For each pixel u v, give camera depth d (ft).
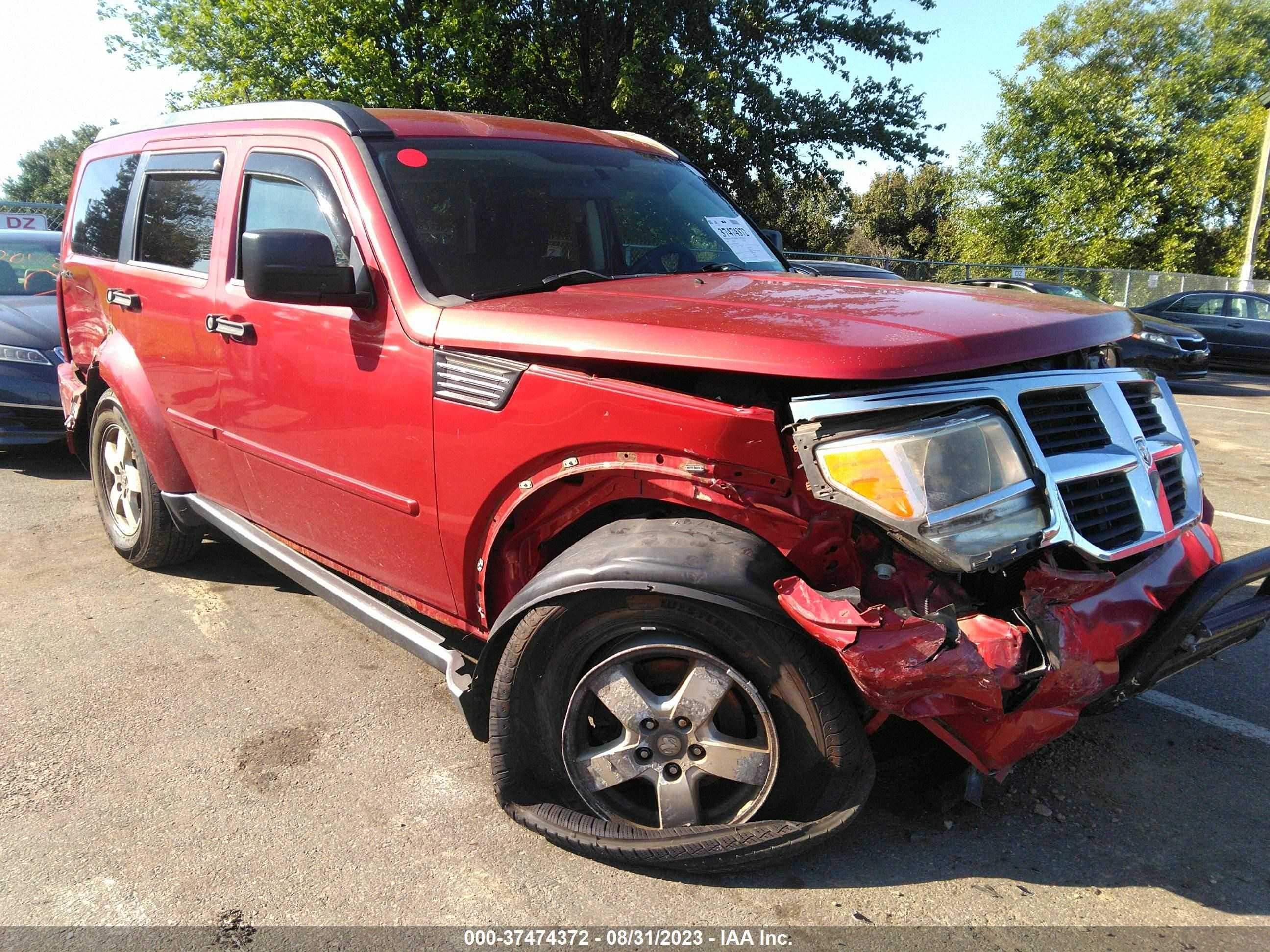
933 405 6.84
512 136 11.32
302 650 12.50
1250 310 57.21
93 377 15.42
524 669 7.84
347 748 10.05
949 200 121.90
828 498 6.60
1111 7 117.70
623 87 63.46
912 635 6.52
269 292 8.65
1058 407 7.84
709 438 6.96
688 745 7.55
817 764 7.24
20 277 25.71
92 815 8.80
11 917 7.43
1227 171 105.50
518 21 66.85
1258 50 114.01
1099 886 7.73
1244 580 7.78
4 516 18.67
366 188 9.59
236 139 11.73
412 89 62.49
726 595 6.85
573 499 8.11
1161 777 9.42
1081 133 103.96
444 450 8.69
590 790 7.93
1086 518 7.54
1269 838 8.42
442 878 7.91
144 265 13.37
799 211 109.09
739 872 7.70
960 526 6.59
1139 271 90.17
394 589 10.18
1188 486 9.11
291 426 10.61
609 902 7.58
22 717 10.63
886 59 75.56
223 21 65.36
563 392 7.68
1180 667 8.39
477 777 9.51
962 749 7.16
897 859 8.05
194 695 11.22
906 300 8.53
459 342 8.41
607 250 10.93
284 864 8.09
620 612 7.36
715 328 7.27
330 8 60.85
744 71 70.59
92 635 12.93
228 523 12.64
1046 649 6.97
